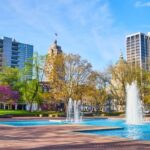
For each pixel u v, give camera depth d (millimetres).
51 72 70938
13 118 52656
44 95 72812
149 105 78875
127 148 14016
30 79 78000
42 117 58125
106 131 26750
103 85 79188
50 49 118938
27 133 22609
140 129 30422
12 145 15375
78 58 71125
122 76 76562
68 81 70625
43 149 13852
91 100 84125
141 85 74438
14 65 194625
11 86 79875
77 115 63969
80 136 19828
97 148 14070
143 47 175500
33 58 76750
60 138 18688
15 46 196875
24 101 81812
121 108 94125
